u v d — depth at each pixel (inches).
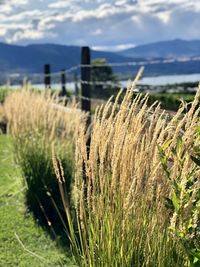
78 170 101.7
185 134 82.3
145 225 93.8
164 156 81.9
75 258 105.7
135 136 92.9
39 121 245.1
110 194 96.3
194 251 77.2
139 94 96.7
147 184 91.7
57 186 198.4
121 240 95.3
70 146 214.8
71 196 205.5
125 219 92.7
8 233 182.5
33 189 198.7
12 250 167.6
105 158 100.6
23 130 246.5
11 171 265.9
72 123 227.5
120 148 94.0
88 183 99.4
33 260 157.6
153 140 89.7
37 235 180.5
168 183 88.0
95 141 97.7
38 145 211.9
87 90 243.8
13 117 283.6
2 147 319.6
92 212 101.7
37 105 248.7
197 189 77.7
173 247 87.7
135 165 92.9
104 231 97.5
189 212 77.2
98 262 98.0
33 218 197.0
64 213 194.2
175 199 77.7
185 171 80.7
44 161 202.1
